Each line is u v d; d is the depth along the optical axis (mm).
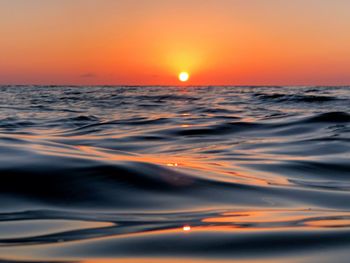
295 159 8023
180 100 35500
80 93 58625
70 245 3078
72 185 4719
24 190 4551
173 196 4645
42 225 3609
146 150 9922
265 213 4199
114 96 45750
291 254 2934
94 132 13625
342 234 3379
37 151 5984
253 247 3070
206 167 6523
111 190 4660
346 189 5609
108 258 2828
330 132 11828
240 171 6590
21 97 43438
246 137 11719
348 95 35812
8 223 3664
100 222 3732
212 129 13195
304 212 4316
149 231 3459
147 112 22344
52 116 19844
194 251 2984
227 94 48594
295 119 14352
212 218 3936
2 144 6414
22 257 2826
